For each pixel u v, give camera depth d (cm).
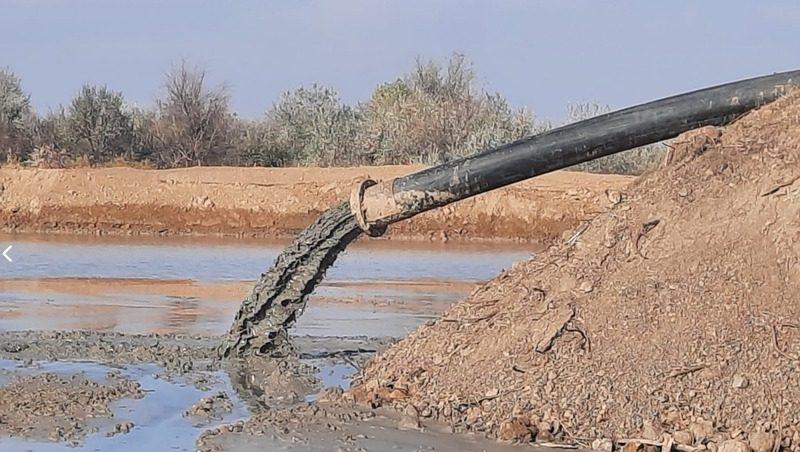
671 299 931
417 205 1166
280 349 1277
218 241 3344
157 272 2394
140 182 3762
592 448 841
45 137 4738
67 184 3744
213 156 4784
